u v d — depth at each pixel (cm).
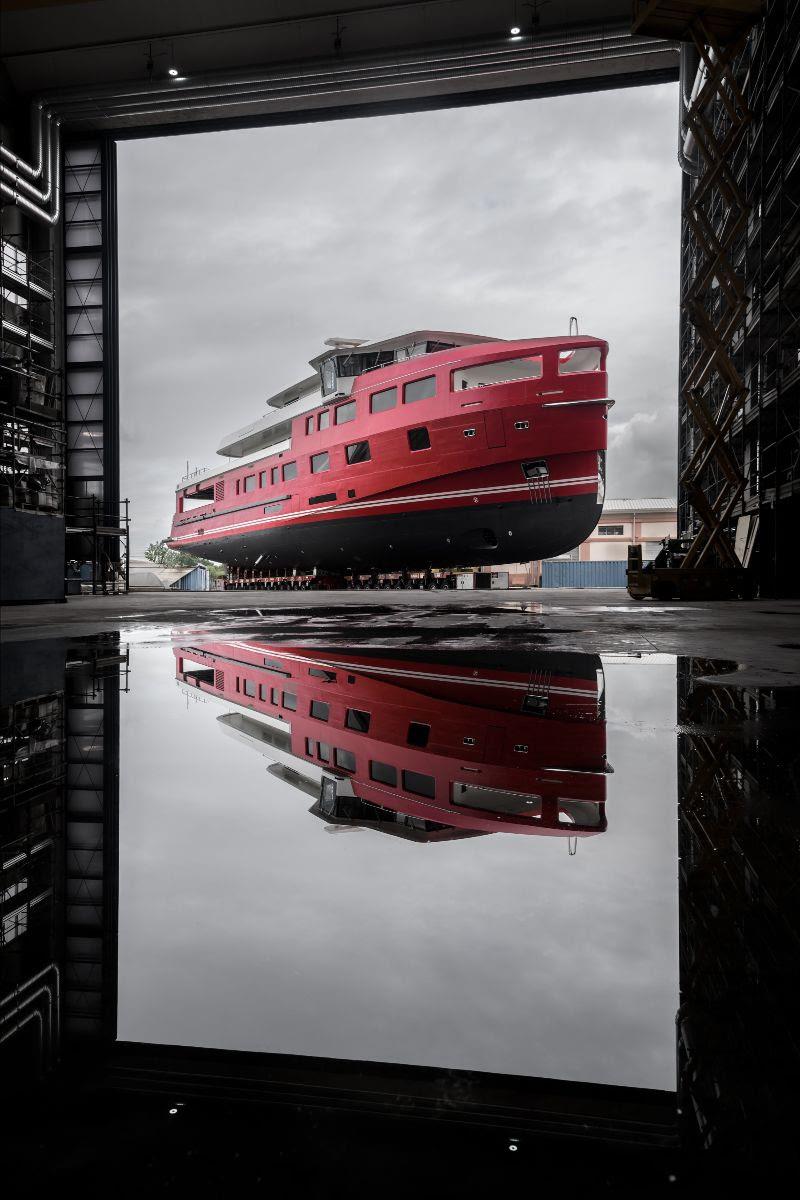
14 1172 36
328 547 2689
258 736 175
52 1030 51
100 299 2898
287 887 80
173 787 129
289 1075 45
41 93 2570
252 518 3130
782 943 63
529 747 156
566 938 65
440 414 2062
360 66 2347
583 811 107
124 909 75
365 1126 41
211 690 259
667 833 96
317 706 219
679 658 352
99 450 2936
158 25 2359
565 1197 33
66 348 2923
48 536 1212
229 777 135
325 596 1892
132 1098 44
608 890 76
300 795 121
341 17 2309
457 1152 38
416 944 65
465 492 2123
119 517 2895
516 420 1958
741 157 2078
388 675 296
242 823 106
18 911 74
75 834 102
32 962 63
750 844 92
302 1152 38
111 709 219
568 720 190
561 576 4222
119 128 2820
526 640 465
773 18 1396
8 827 106
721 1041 48
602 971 58
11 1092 45
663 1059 46
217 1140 39
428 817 106
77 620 750
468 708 211
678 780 126
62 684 276
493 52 2277
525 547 2188
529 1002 54
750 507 1994
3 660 368
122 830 104
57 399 1557
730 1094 42
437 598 1591
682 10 1357
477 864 86
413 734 174
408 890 78
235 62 2517
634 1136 38
